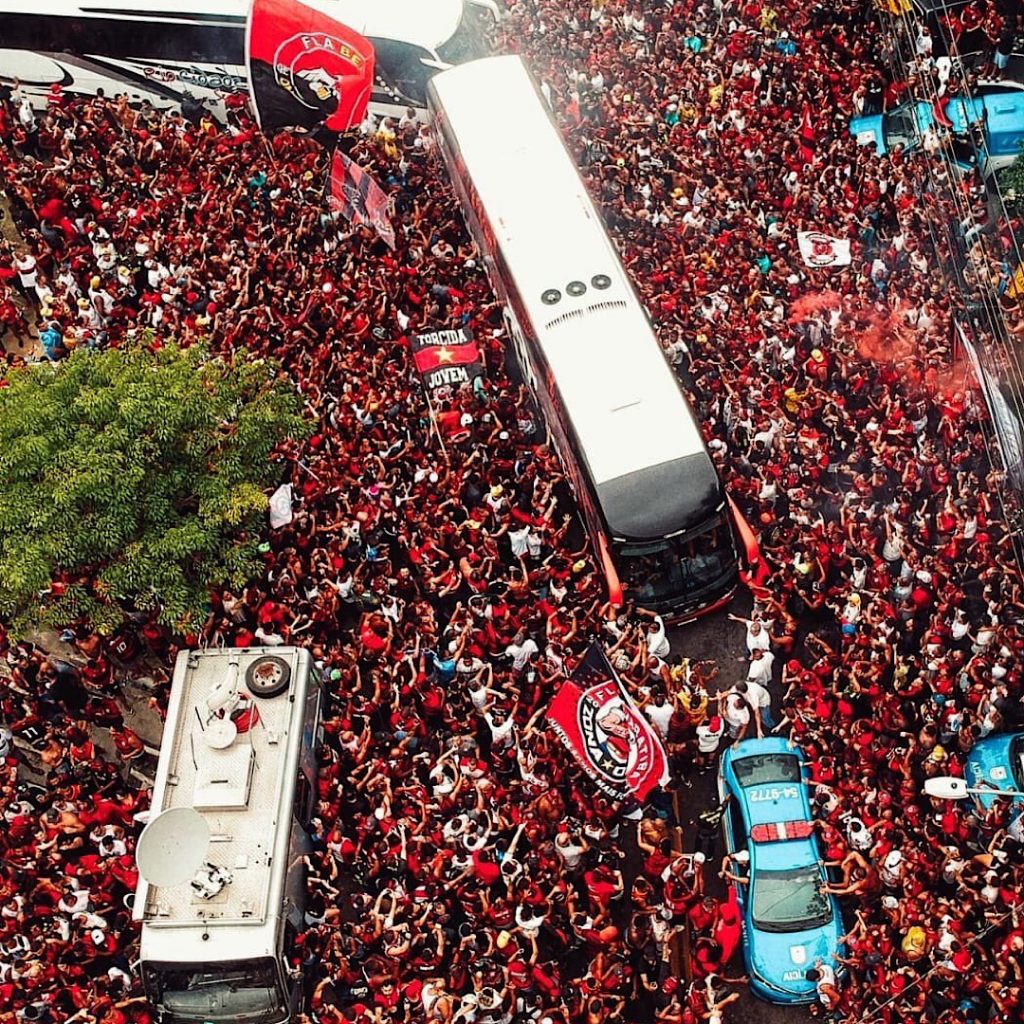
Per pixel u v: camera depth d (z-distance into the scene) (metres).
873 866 24.55
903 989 22.91
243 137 40.56
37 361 35.00
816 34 44.06
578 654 28.55
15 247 40.91
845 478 32.06
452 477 31.11
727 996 24.25
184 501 28.64
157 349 30.16
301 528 30.53
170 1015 23.55
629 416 30.30
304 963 24.64
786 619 28.66
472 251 37.81
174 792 24.91
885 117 40.84
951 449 31.53
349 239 37.75
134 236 37.78
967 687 27.20
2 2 42.38
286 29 37.59
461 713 27.42
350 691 27.39
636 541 29.39
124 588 27.33
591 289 32.50
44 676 28.72
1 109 42.59
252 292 35.62
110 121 42.19
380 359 34.00
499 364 34.84
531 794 25.94
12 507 26.80
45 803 27.16
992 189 38.41
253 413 29.00
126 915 25.33
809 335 34.50
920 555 29.72
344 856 25.72
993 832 25.08
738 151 39.44
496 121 36.88
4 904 24.61
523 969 23.03
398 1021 23.47
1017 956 22.92
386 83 42.34
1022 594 28.34
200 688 26.34
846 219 36.88
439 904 24.34
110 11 42.16
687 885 24.16
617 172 38.94
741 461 31.91
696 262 35.81
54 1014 23.56
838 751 26.72
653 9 45.19
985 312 34.28
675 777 28.48
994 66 43.22
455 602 30.64
